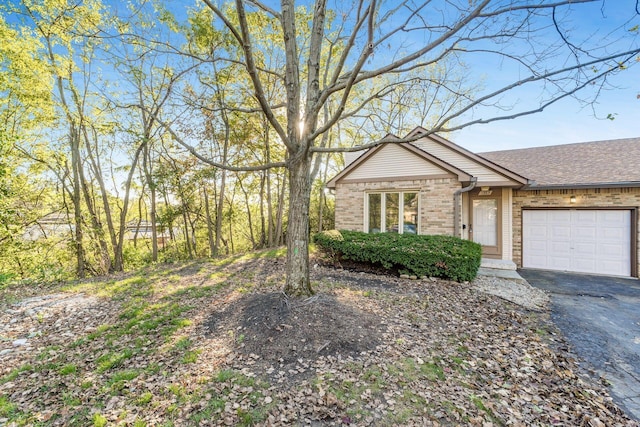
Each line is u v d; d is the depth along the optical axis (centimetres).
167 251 1439
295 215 488
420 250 748
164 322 470
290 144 471
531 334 447
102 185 1201
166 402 280
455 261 707
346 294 582
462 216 1026
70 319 503
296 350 355
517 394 300
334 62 1109
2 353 386
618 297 655
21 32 855
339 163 1797
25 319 506
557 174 991
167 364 345
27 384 315
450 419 259
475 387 307
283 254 1106
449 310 528
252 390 294
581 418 268
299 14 969
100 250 1147
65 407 277
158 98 1046
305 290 486
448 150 1014
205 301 566
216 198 1438
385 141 432
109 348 390
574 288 732
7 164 883
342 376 313
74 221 1118
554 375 338
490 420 260
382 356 353
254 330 403
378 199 1009
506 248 980
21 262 1041
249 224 1641
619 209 880
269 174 1470
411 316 486
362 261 852
